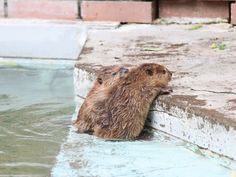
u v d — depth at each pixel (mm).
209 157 6082
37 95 8125
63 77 8969
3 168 5992
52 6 10094
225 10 9898
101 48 8562
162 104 6566
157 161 6090
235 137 5738
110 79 6672
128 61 7863
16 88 8445
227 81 6961
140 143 6539
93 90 6812
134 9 9984
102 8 10016
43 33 9641
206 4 9922
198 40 8859
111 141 6566
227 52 8156
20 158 6219
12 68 9453
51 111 7516
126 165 6016
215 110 6102
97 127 6629
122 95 6562
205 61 7777
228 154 5852
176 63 7730
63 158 6195
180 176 5754
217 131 5941
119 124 6543
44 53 9664
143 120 6633
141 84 6578
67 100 7906
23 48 9703
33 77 8992
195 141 6230
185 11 10039
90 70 7547
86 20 10070
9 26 9703
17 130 6949
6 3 10156
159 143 6539
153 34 9312
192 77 7156
